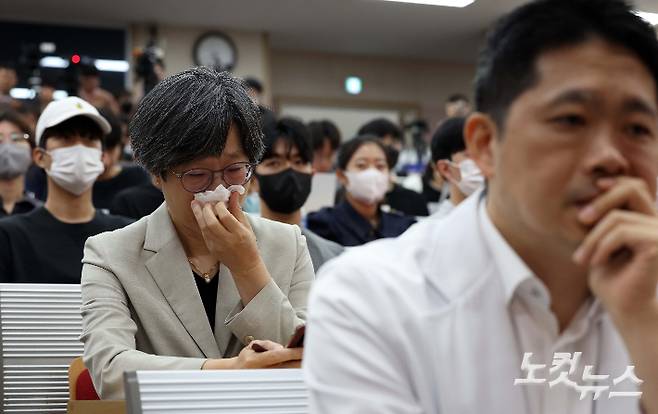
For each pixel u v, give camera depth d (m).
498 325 0.86
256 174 2.73
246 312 1.56
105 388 1.43
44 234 2.46
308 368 0.88
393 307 0.87
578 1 0.79
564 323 0.91
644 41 0.77
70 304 1.81
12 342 1.76
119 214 3.12
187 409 1.14
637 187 0.76
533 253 0.86
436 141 2.86
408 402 0.84
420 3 8.34
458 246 0.90
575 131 0.76
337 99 10.76
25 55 6.96
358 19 9.15
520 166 0.79
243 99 1.58
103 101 6.12
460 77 11.26
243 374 1.19
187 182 1.56
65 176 2.47
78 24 9.18
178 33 9.31
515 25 0.81
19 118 3.42
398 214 3.52
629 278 0.78
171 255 1.63
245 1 8.49
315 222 3.39
